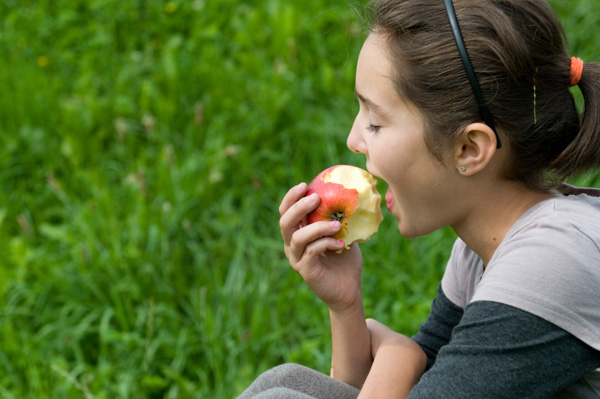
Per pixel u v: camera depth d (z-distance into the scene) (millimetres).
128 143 4883
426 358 2092
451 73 1669
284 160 4707
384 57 1736
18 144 4867
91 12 5891
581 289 1530
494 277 1602
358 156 4594
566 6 5793
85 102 5004
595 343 1521
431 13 1703
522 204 1791
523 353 1532
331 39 5418
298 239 1979
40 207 4570
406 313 3660
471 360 1562
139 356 3650
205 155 4602
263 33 5465
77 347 3711
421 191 1776
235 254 4137
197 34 5508
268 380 1934
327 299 2072
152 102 5035
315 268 2027
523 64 1654
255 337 3693
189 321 3904
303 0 5684
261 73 5156
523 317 1536
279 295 3916
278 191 4547
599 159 1764
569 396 1632
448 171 1741
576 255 1549
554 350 1531
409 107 1716
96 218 4219
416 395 1587
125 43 5672
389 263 4004
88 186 4574
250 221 4332
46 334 3832
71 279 3986
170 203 4301
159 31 5684
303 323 3828
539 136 1729
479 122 1682
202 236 4305
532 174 1775
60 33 5754
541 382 1543
